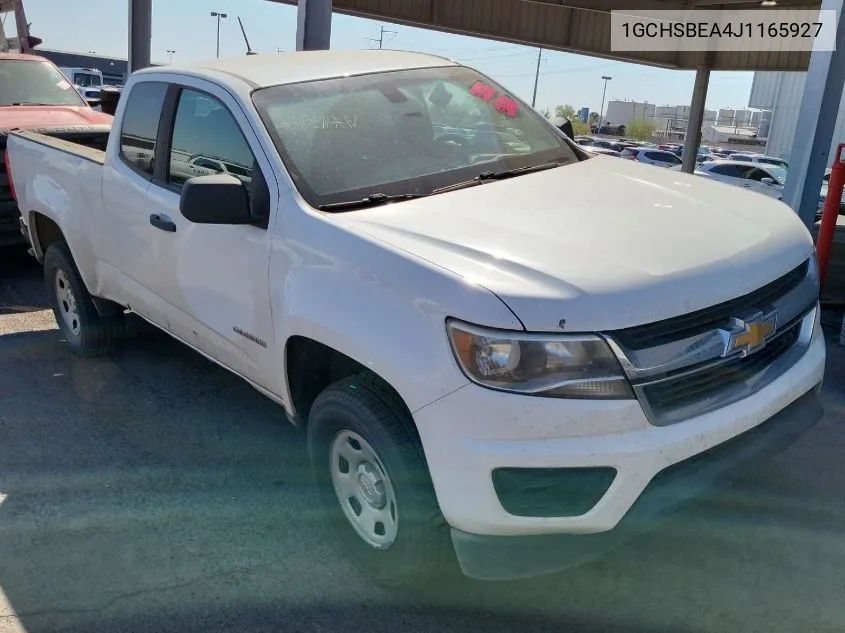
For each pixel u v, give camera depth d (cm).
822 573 303
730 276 262
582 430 233
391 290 260
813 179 607
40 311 664
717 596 292
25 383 503
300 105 354
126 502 366
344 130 349
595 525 240
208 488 377
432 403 244
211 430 438
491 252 260
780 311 280
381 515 287
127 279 444
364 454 287
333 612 290
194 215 313
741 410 258
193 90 387
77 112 862
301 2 794
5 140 725
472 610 288
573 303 235
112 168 441
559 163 386
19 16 1383
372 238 277
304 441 424
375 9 1588
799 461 385
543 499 238
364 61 412
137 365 532
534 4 1769
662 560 314
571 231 281
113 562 322
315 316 284
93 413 460
